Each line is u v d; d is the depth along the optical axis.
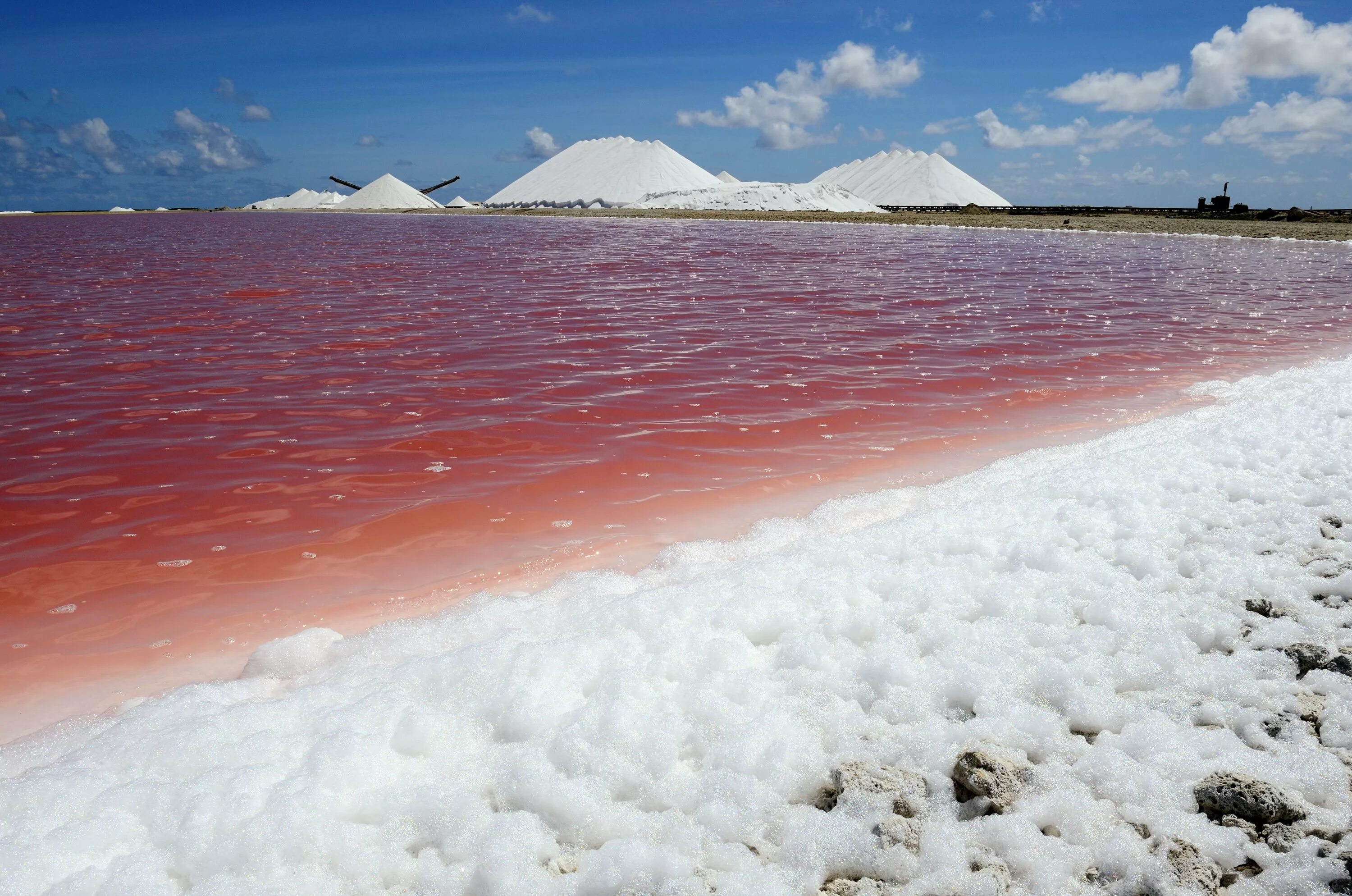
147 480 5.75
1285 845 2.22
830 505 5.22
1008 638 3.28
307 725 2.92
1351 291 16.31
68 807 2.53
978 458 6.25
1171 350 10.22
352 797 2.58
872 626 3.45
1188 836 2.26
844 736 2.76
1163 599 3.53
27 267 23.22
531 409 7.56
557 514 5.24
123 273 21.33
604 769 2.65
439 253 28.00
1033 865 2.19
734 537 4.88
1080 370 9.15
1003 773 2.48
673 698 3.02
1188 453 5.38
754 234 39.53
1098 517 4.38
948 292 16.16
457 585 4.33
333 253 28.67
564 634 3.53
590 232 42.56
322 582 4.38
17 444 6.48
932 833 2.33
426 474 5.91
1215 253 26.73
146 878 2.26
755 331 11.66
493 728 2.93
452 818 2.46
